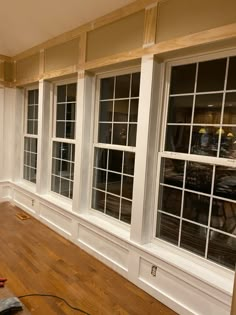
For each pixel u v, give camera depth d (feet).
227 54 6.39
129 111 8.95
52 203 11.69
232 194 6.40
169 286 7.14
